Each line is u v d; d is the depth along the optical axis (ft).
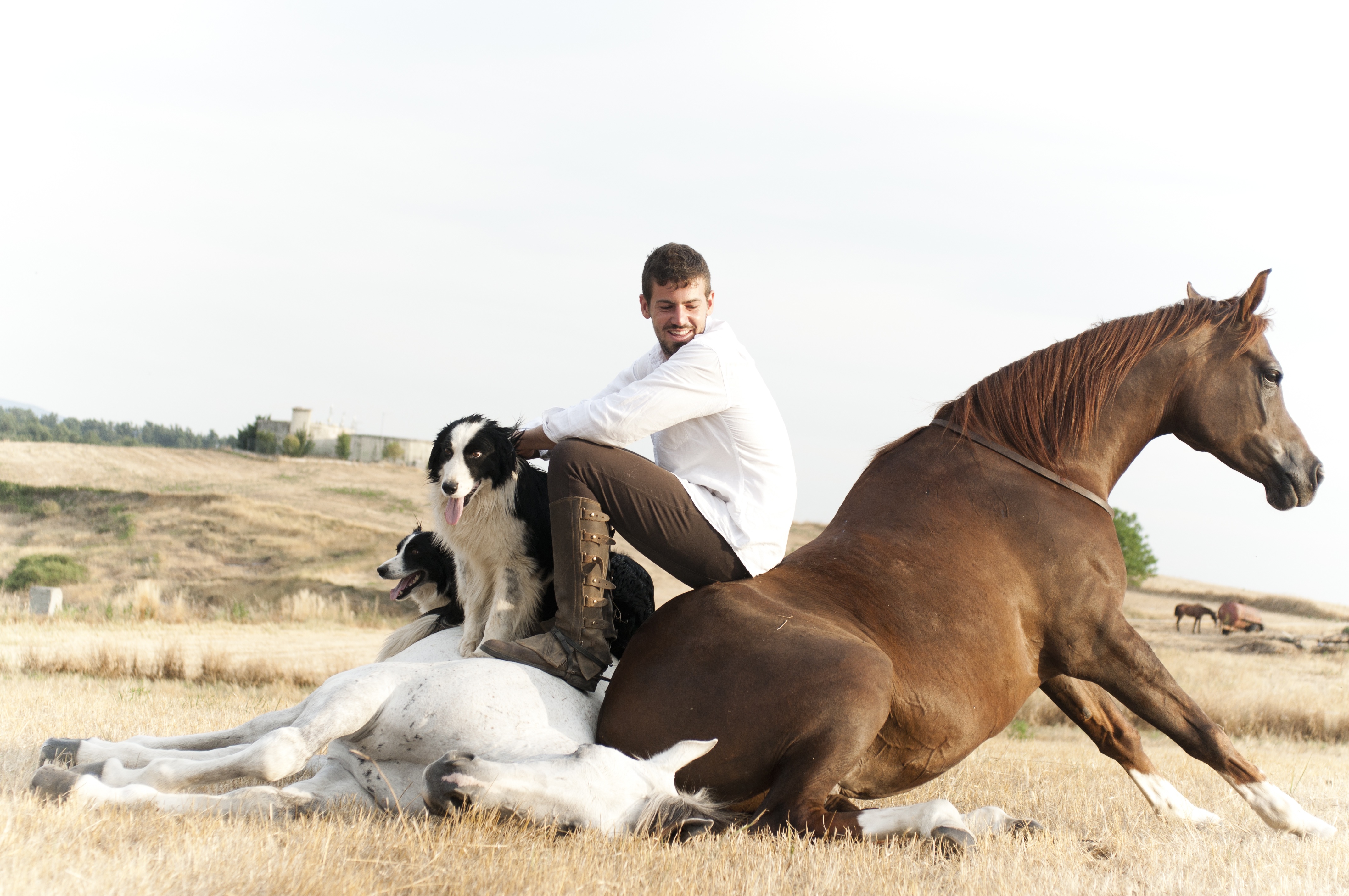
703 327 15.58
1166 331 16.48
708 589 14.16
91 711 27.07
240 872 9.85
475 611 16.62
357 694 12.62
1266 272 16.51
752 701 12.84
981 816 13.83
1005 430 15.76
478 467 15.97
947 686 13.87
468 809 11.68
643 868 10.75
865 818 12.27
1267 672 71.05
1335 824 16.88
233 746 13.78
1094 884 11.61
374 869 10.23
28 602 89.61
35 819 11.10
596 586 13.97
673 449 15.35
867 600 14.07
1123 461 16.49
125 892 9.11
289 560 163.43
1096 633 14.97
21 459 239.50
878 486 15.72
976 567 14.60
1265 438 16.44
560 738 12.81
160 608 83.46
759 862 11.01
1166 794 16.57
